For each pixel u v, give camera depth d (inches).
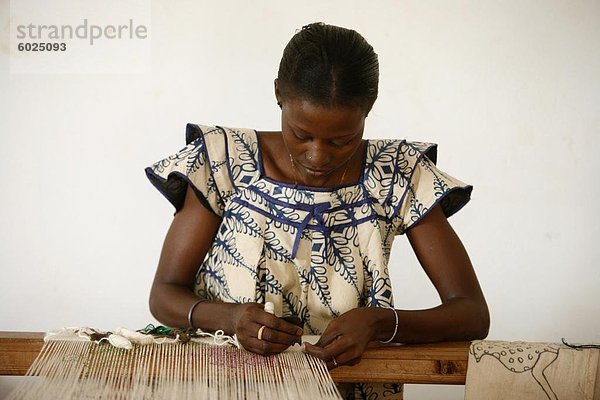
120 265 137.5
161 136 138.3
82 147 137.2
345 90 52.1
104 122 137.5
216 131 62.7
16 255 136.1
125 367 51.7
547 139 139.7
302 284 61.5
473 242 140.6
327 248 61.3
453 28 138.7
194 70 138.3
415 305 141.2
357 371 57.1
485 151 139.9
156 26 137.5
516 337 140.7
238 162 62.0
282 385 50.5
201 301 59.4
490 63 138.9
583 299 140.8
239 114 139.1
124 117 137.7
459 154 140.1
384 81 139.3
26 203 136.3
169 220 138.2
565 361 56.5
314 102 52.3
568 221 140.6
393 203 63.3
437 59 139.1
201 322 58.2
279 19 138.0
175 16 137.6
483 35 138.8
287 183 61.0
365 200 62.4
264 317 54.7
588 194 140.2
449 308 61.2
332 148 55.0
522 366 56.5
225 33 138.0
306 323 62.6
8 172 136.3
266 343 54.2
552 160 140.0
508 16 138.6
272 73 138.8
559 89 139.3
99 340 55.5
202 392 49.1
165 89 138.1
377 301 61.2
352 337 55.1
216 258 62.3
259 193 61.3
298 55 53.7
